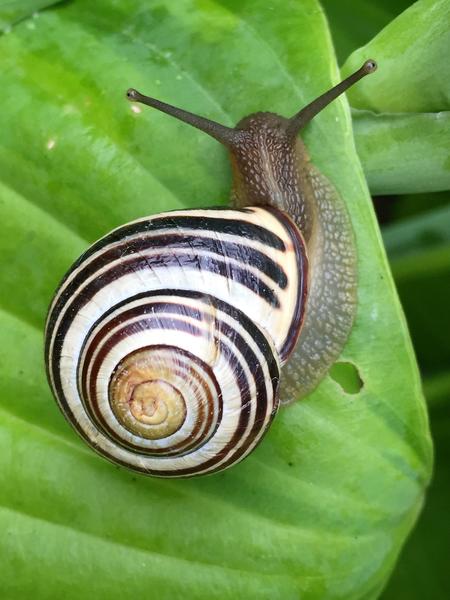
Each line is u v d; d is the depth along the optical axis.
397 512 0.10
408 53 0.10
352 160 0.10
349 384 0.10
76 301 0.09
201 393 0.09
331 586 0.10
